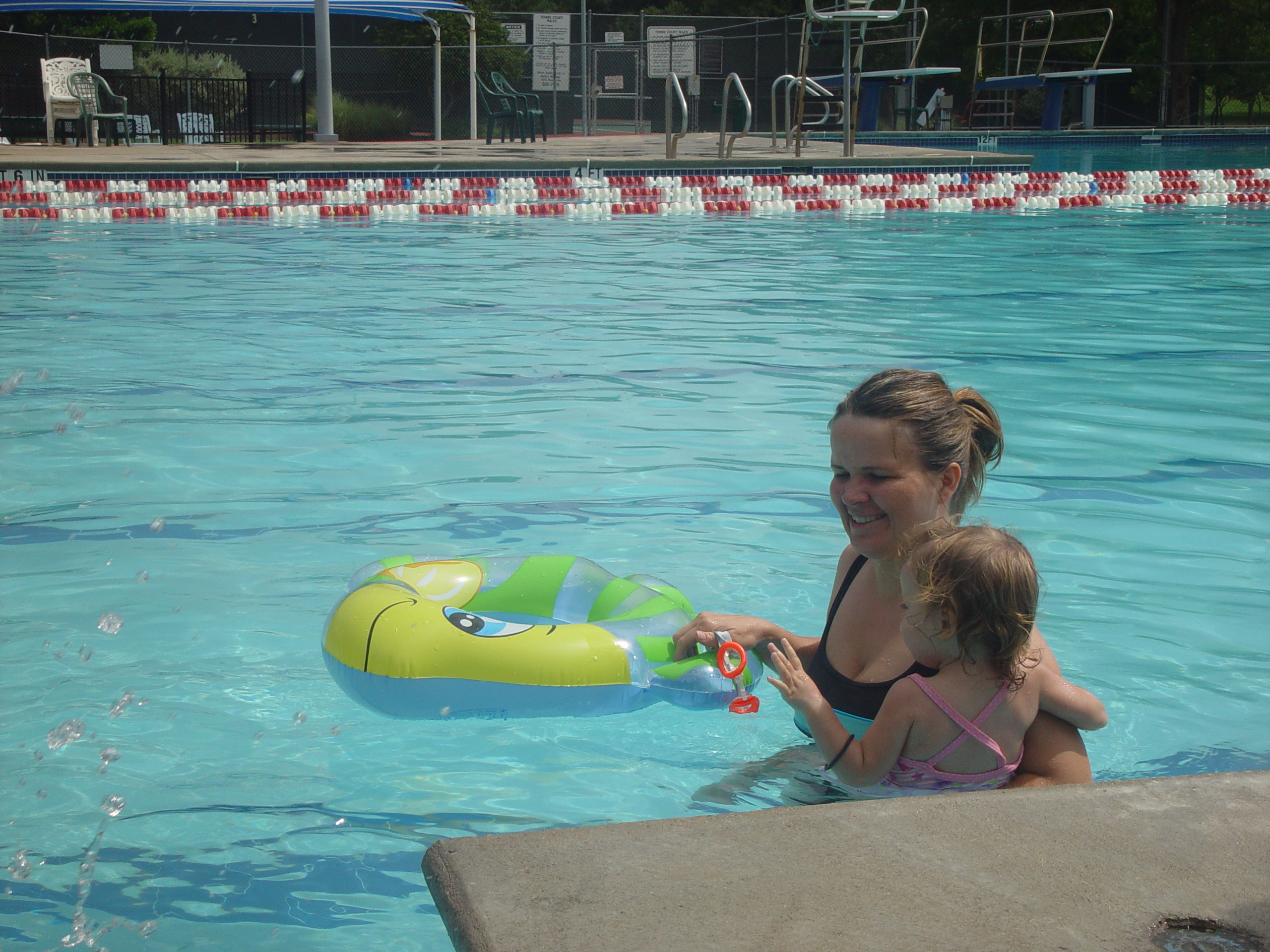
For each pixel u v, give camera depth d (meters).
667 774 2.05
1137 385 4.81
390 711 2.23
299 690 2.32
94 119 16.22
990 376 4.96
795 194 13.06
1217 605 2.71
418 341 5.65
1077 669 2.39
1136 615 2.66
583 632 2.30
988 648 1.85
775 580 2.85
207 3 17.00
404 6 17.95
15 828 1.83
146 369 5.02
